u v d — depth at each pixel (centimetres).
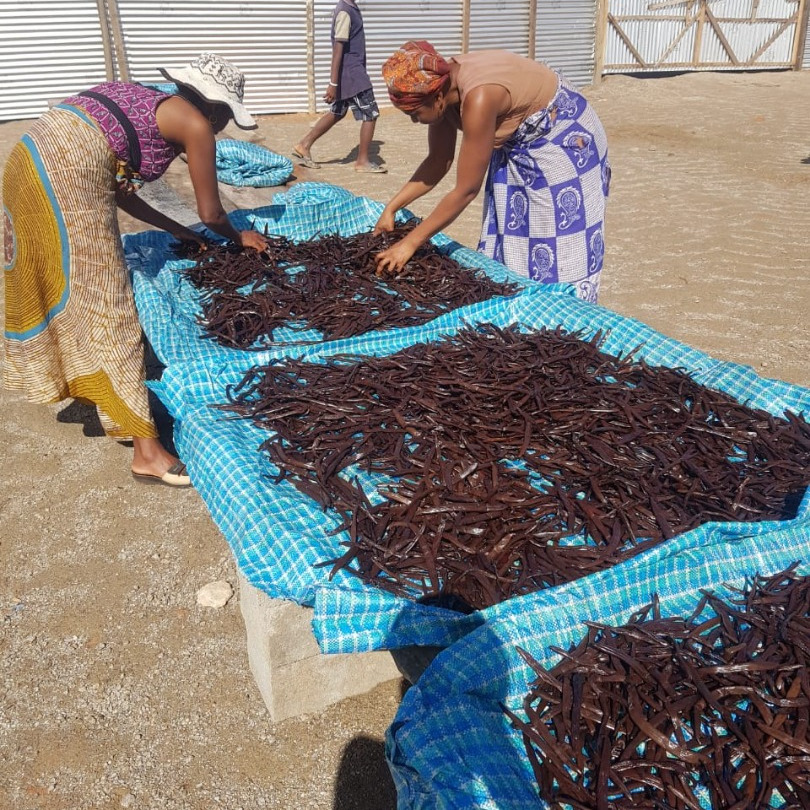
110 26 1186
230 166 673
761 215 754
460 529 203
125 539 328
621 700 157
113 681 264
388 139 1106
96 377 324
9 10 1135
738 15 1689
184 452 269
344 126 1208
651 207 784
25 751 239
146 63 1227
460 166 326
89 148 290
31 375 329
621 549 198
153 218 406
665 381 280
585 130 343
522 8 1448
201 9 1219
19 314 317
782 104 1330
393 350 316
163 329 321
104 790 229
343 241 427
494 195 379
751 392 274
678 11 1628
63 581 305
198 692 261
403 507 211
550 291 358
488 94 310
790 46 1772
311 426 252
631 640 169
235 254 407
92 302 311
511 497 213
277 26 1271
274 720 251
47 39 1168
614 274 614
